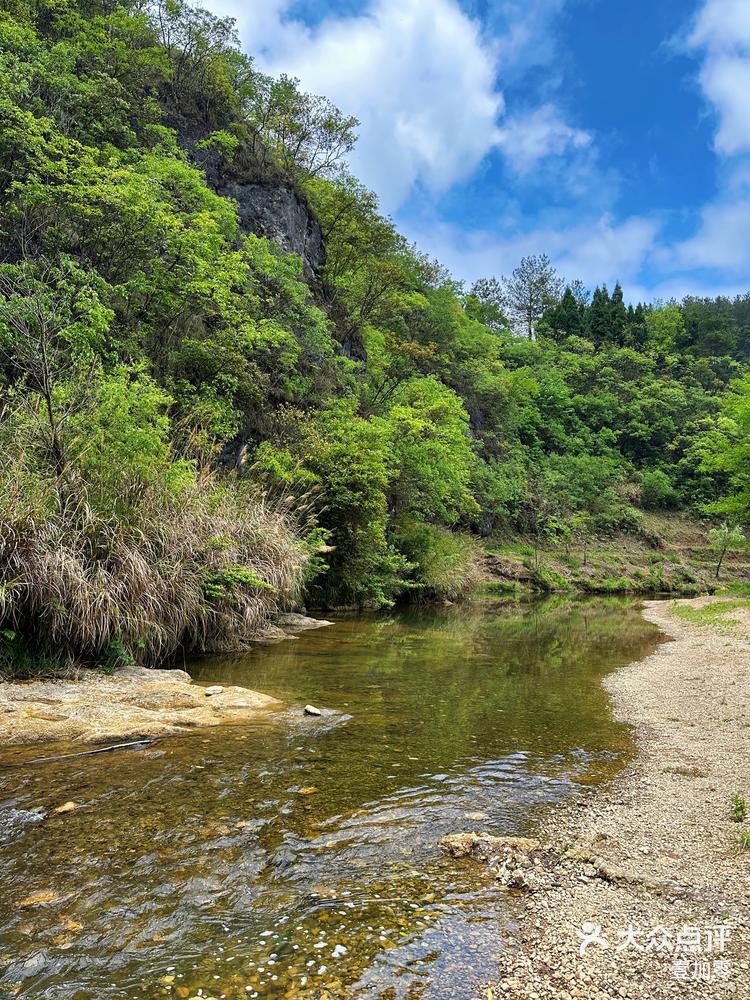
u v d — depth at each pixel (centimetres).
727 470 2895
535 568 3681
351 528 1836
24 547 740
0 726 574
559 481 5219
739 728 741
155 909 326
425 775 547
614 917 338
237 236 2383
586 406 6431
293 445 1844
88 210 1467
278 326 2153
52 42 2064
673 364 7719
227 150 2631
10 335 1111
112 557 849
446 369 4559
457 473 2698
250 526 1203
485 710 794
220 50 2866
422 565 2431
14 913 316
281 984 274
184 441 1407
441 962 294
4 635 725
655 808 498
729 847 426
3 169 1475
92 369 1074
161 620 901
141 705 684
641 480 5816
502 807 489
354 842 413
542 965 295
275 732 634
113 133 2034
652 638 1677
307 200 3148
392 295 3450
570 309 8162
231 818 435
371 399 2939
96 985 269
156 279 1677
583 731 722
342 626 1550
